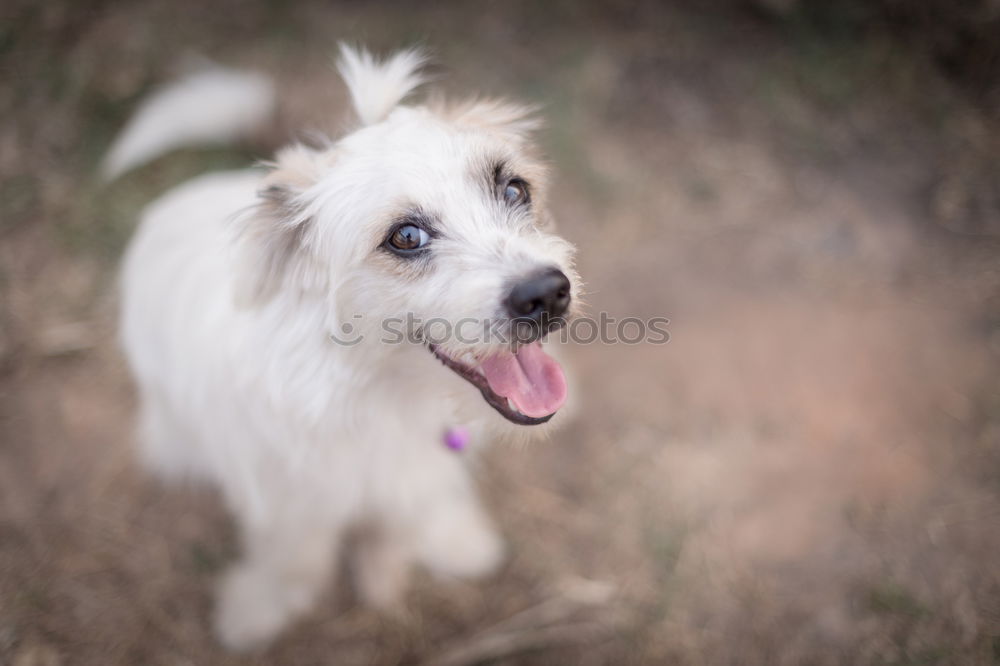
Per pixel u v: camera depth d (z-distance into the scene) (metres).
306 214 0.88
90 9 1.31
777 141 1.25
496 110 0.92
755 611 1.01
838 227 1.16
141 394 1.06
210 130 1.02
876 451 1.05
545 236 0.89
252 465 0.93
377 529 1.01
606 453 1.08
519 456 1.08
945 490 1.04
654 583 1.03
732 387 1.09
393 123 0.88
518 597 1.03
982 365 1.08
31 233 1.14
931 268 1.13
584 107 1.28
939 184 1.19
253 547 1.00
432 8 1.37
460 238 0.87
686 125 1.27
